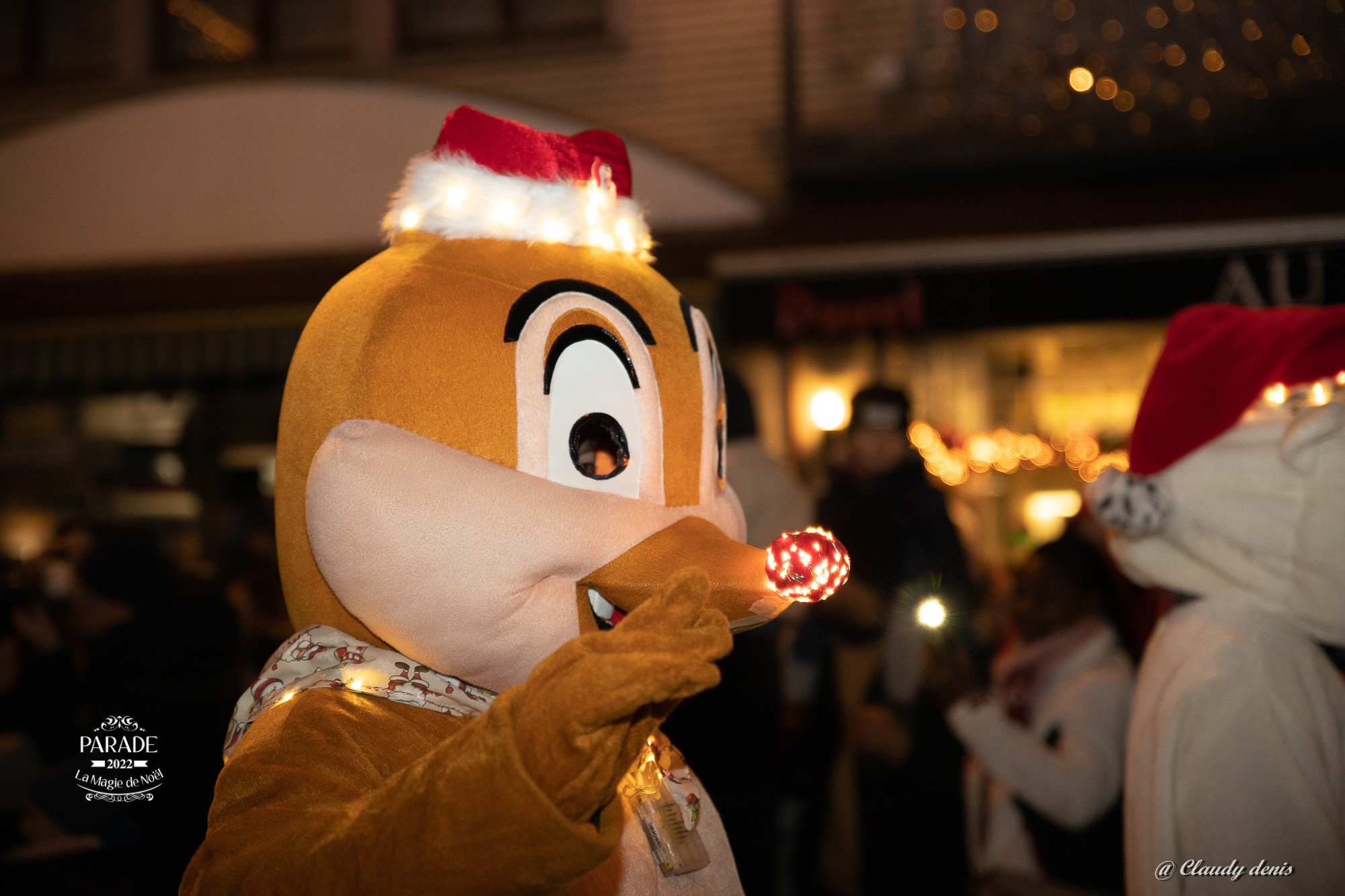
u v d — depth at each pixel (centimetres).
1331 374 181
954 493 633
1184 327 196
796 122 640
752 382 643
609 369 127
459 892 89
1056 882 263
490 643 115
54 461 764
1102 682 265
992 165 614
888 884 301
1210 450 183
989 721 266
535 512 115
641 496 127
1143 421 191
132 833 255
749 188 670
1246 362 179
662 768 142
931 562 328
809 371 643
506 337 121
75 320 730
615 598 122
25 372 732
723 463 145
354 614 119
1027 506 665
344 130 709
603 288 130
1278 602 178
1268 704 165
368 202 706
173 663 271
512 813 88
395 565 112
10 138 739
